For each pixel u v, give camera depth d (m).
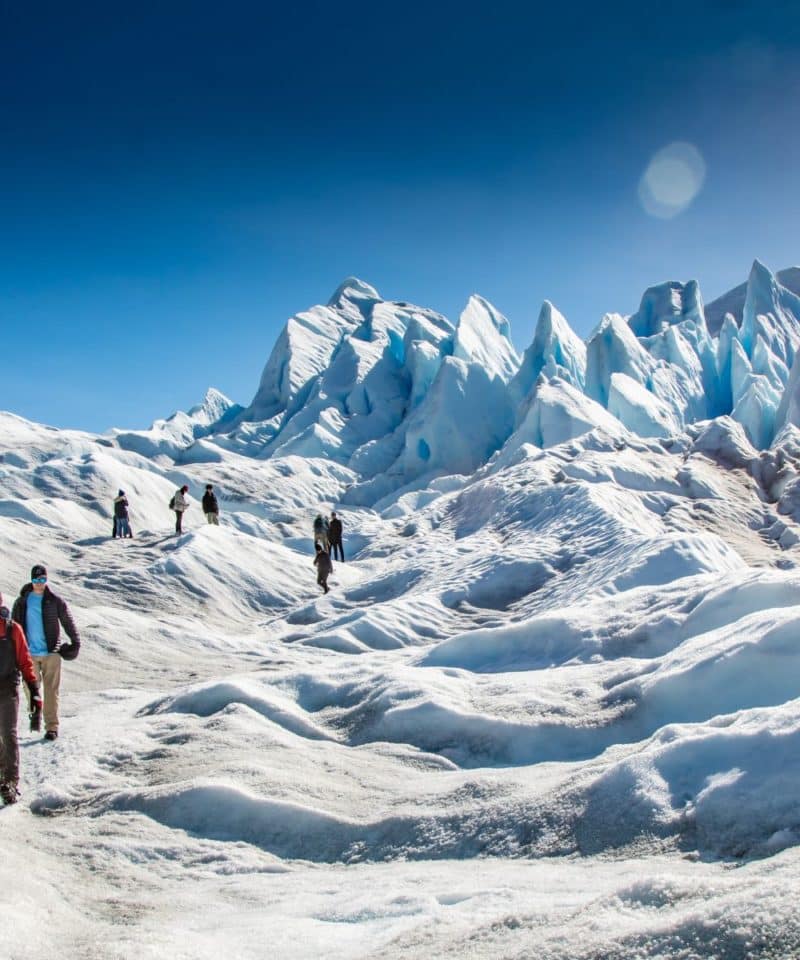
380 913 3.73
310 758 6.63
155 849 5.14
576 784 4.82
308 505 51.72
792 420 48.16
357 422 74.62
